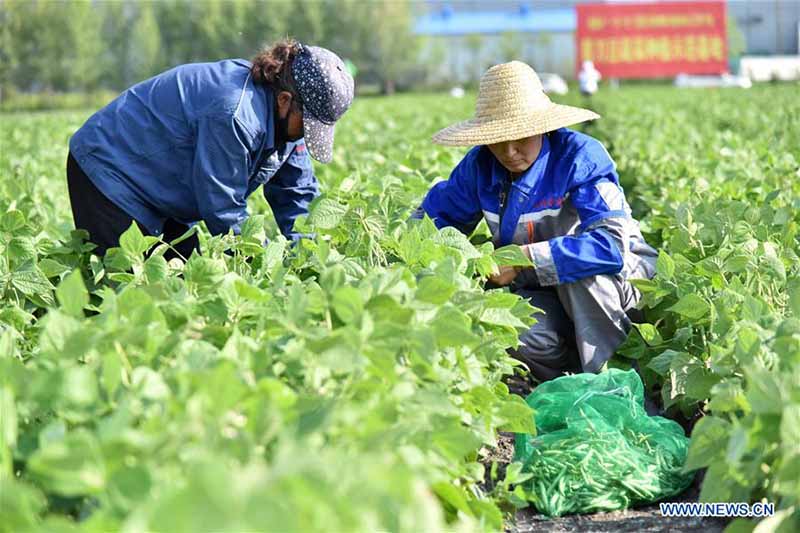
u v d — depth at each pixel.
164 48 82.19
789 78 57.16
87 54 70.31
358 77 93.38
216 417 2.86
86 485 2.69
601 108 26.47
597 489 4.82
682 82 65.44
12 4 68.38
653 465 4.98
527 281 6.53
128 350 3.56
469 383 4.43
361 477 2.57
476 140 5.84
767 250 5.66
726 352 4.29
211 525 2.32
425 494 2.79
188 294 4.32
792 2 103.88
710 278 5.71
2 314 4.96
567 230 6.23
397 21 89.56
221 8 82.19
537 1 125.62
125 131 5.89
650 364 5.05
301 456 2.51
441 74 101.12
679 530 4.61
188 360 3.38
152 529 2.32
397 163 9.81
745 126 17.75
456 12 120.94
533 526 4.71
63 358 3.38
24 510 2.63
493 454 5.50
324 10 88.94
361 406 3.31
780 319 4.93
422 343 3.72
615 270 5.99
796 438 3.27
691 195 8.24
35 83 71.88
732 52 81.88
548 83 58.19
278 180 6.48
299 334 3.62
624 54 39.69
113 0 77.50
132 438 2.71
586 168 6.04
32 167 11.69
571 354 6.68
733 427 3.65
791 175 9.20
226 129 5.64
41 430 3.28
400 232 5.59
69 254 6.02
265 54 5.76
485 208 6.34
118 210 5.94
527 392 6.71
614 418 5.24
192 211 6.07
